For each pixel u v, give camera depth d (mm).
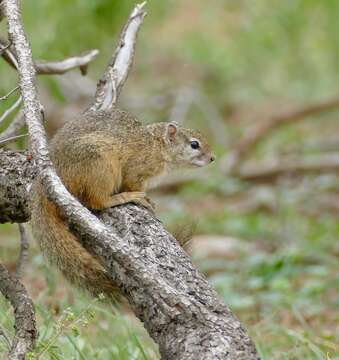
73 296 10742
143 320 7391
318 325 12305
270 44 27172
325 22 26141
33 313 7938
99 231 7168
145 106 24453
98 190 8969
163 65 27844
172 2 26641
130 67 10500
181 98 24125
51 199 7441
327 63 26641
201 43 28266
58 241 8203
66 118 20812
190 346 6898
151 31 28078
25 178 8969
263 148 22453
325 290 14375
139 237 8133
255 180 21062
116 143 9352
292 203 19094
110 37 21250
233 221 17812
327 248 16172
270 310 13000
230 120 25656
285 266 14719
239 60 27875
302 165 20969
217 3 30922
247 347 6910
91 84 21625
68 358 9062
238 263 15336
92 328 11195
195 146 10992
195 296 7344
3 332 8195
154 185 10539
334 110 24078
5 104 12977
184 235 8734
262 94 26875
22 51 8320
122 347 9859
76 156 8930
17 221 9234
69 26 19547
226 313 7227
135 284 7414
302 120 23484
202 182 20609
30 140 8539
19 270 9398
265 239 17266
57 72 10734
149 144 9992
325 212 18781
